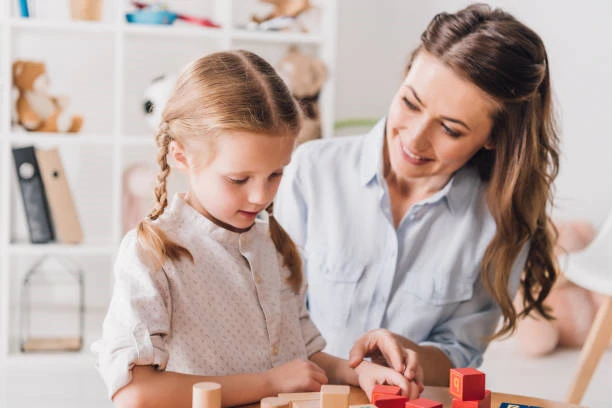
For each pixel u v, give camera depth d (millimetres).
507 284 1458
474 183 1502
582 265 2355
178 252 1068
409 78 1317
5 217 2791
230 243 1126
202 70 1054
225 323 1106
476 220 1498
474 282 1506
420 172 1379
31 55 3199
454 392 1002
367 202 1521
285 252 1223
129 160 3322
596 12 3039
